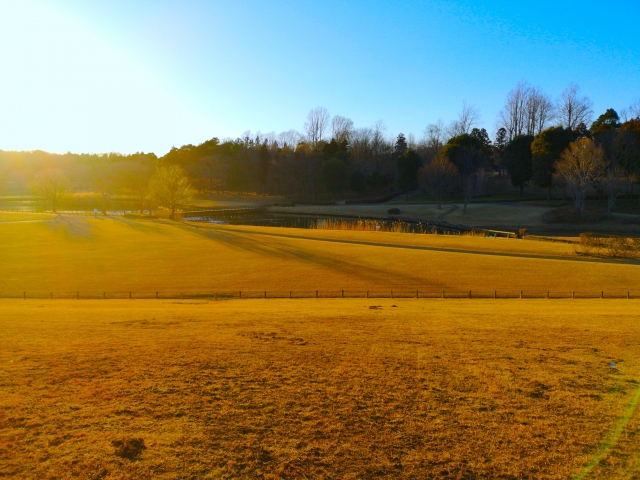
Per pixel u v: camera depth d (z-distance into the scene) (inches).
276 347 568.7
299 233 2684.5
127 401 395.9
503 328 703.7
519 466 307.6
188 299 1275.8
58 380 443.5
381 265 1728.6
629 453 322.3
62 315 856.9
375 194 5393.7
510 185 4825.3
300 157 5452.8
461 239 2405.3
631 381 450.3
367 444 331.9
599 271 1568.7
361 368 488.4
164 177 3843.5
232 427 352.8
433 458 315.9
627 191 3715.6
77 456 309.0
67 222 3198.8
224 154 6801.2
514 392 424.2
